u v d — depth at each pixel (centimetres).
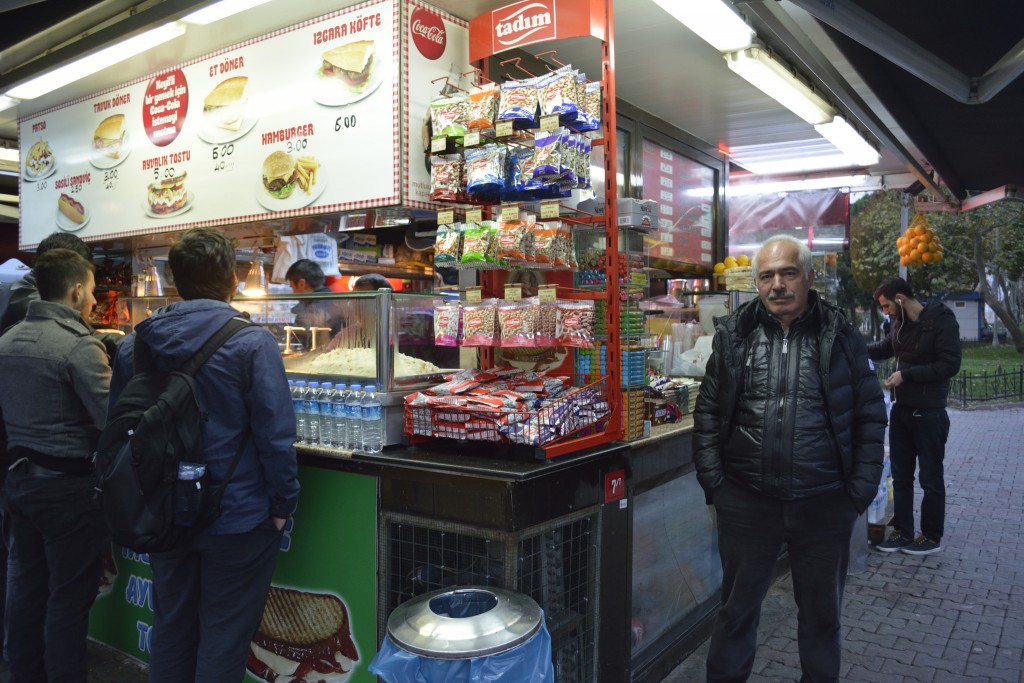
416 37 277
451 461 246
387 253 445
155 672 238
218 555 228
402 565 257
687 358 429
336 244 432
